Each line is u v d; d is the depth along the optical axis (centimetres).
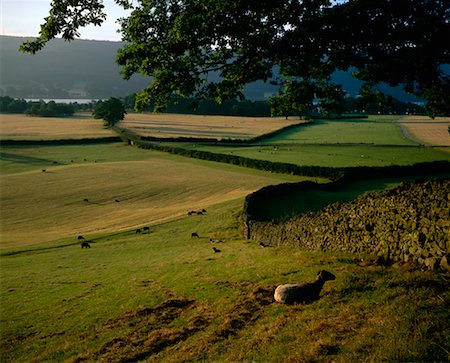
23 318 1875
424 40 1389
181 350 1287
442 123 18775
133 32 1619
